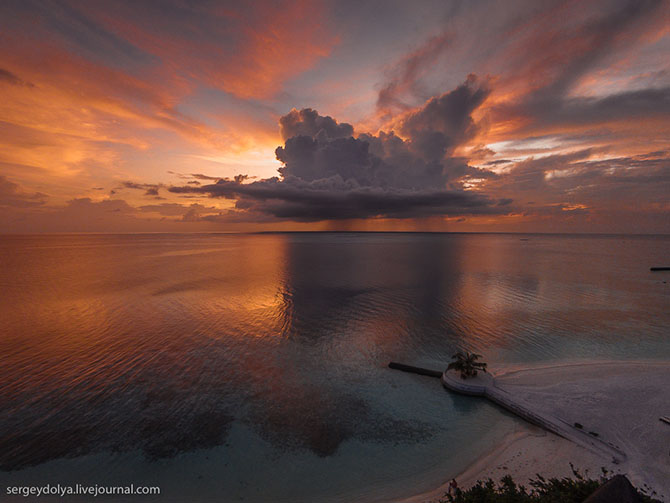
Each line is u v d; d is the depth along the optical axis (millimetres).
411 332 56406
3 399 34969
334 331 57062
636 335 54000
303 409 33531
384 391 37000
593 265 146875
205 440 28906
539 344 50625
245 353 47375
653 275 117125
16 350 47812
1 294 84812
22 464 25922
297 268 136625
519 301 78188
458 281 104625
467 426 30578
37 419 31578
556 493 19250
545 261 164125
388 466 25844
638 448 25438
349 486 23984
